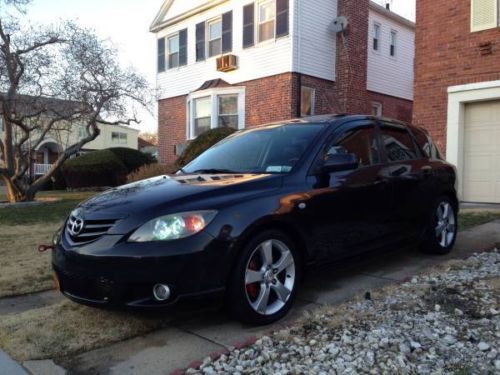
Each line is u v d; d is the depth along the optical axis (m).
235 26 16.91
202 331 3.50
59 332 3.50
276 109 15.54
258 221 3.47
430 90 10.63
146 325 3.60
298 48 15.22
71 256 3.39
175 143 19.69
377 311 3.68
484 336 3.12
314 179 4.04
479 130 10.20
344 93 16.27
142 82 14.20
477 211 8.89
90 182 18.69
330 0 16.28
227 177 3.96
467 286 4.16
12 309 4.13
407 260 5.45
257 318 3.50
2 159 13.68
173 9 19.38
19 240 7.09
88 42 13.34
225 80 17.30
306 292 4.33
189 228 3.23
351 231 4.28
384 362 2.83
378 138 4.91
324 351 3.02
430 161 5.57
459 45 10.12
